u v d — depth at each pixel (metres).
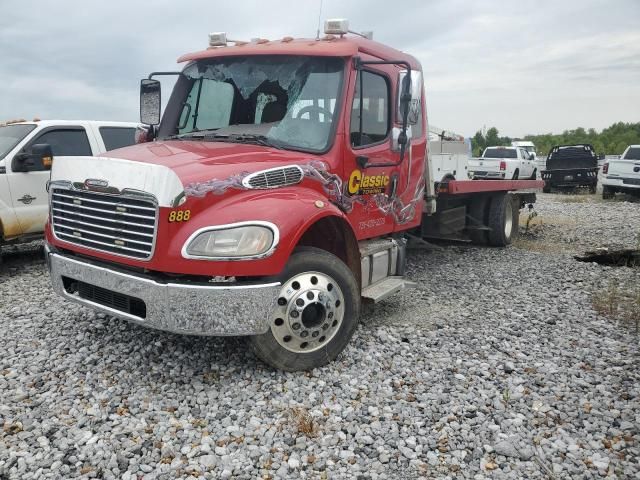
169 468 3.24
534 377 4.48
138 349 4.87
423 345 5.11
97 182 4.11
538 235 12.07
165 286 3.85
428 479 3.20
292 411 3.85
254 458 3.36
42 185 8.24
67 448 3.41
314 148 4.83
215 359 4.68
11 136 8.35
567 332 5.55
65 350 4.86
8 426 3.64
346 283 4.57
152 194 3.79
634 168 20.03
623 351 5.04
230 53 5.43
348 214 5.10
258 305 3.98
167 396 4.06
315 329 4.42
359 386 4.27
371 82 5.39
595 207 18.23
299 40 5.47
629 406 4.01
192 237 3.82
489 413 3.91
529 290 7.16
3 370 4.48
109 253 4.15
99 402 3.96
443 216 9.15
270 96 5.14
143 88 5.93
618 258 9.81
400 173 5.88
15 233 8.03
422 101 6.46
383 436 3.61
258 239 3.94
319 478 3.19
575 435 3.67
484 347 5.09
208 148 4.69
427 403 4.02
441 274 8.04
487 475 3.25
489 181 9.38
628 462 3.38
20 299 6.61
